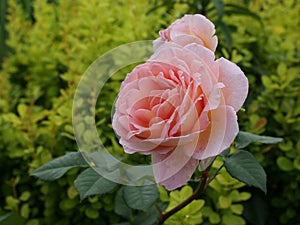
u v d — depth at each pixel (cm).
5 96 67
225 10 62
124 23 62
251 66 61
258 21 67
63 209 50
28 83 72
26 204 51
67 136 50
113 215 50
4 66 73
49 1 95
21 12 84
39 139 55
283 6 76
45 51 72
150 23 63
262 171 30
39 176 33
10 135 58
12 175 58
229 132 24
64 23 72
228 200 41
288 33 71
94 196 47
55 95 68
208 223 45
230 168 30
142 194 31
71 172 47
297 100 56
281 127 56
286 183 55
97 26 62
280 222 55
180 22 27
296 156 50
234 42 64
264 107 57
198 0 63
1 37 91
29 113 55
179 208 33
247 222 56
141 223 37
